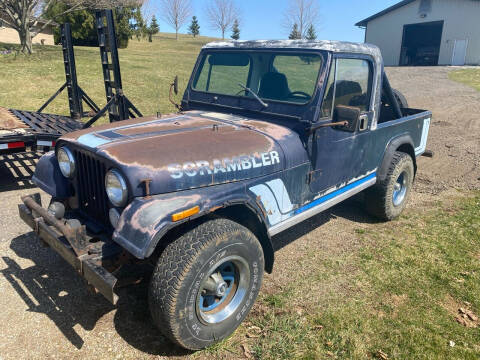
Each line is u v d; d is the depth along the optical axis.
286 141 3.16
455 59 32.91
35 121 6.30
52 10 28.34
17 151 5.31
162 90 13.70
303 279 3.58
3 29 30.23
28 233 4.20
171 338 2.51
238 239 2.61
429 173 6.74
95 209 2.95
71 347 2.71
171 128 3.15
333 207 5.27
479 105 13.87
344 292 3.40
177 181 2.54
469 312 3.18
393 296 3.37
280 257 3.96
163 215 2.33
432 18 33.38
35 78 13.69
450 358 2.71
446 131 9.96
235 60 3.78
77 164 3.02
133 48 38.47
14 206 4.88
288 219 3.30
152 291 2.42
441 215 5.04
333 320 3.04
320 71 3.24
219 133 3.07
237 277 2.80
